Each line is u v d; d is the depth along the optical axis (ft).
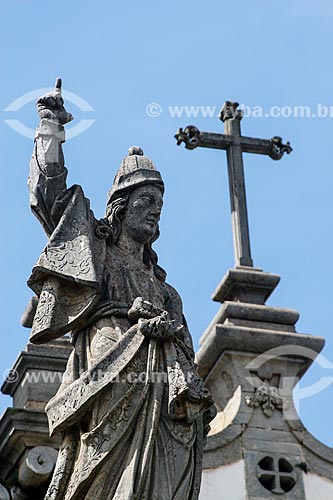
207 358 45.85
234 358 45.57
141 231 34.91
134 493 31.35
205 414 33.40
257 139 49.88
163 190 35.47
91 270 33.40
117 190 35.12
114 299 33.88
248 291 47.16
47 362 41.88
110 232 34.76
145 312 33.17
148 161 35.53
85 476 31.60
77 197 34.24
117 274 34.35
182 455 32.17
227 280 47.09
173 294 35.19
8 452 40.78
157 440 32.12
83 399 32.04
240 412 44.98
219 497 43.70
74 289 33.55
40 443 40.52
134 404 32.14
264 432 44.86
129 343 32.65
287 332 46.06
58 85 34.71
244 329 45.73
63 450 32.37
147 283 34.60
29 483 40.32
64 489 32.14
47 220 34.04
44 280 33.63
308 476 44.57
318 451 44.96
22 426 40.45
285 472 44.45
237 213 48.60
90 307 33.32
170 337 32.78
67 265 33.37
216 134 49.70
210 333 45.75
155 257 35.55
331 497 44.47
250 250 48.03
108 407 32.07
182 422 32.35
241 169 49.37
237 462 44.29
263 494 44.01
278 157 50.03
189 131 49.60
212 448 44.27
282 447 44.75
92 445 31.83
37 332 33.22
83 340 33.42
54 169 34.09
